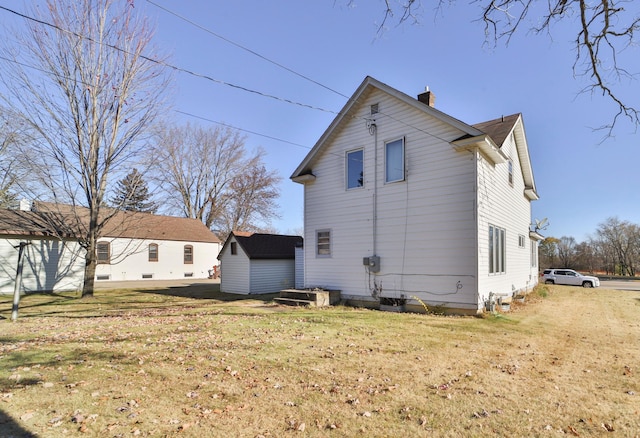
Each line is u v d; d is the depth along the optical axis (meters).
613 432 3.47
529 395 4.38
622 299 15.86
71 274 19.73
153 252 30.95
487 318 9.67
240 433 3.49
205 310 11.62
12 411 3.95
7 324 9.34
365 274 12.66
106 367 5.48
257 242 18.83
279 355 6.10
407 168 11.83
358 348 6.55
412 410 3.96
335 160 13.88
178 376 5.08
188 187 41.12
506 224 13.83
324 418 3.79
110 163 15.91
